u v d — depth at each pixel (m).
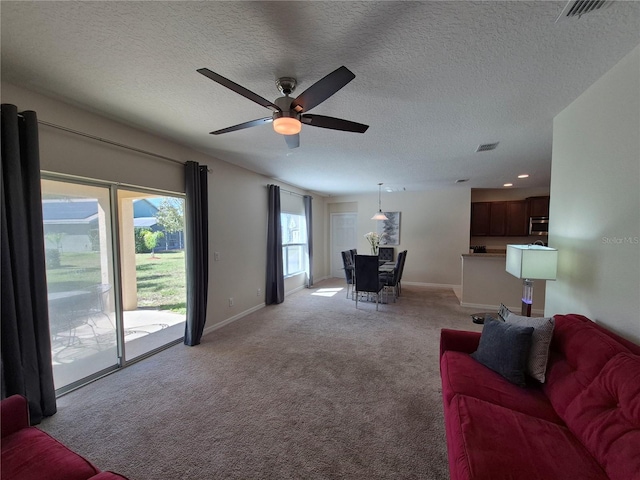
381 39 1.49
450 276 6.80
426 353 3.08
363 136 3.01
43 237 2.05
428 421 1.97
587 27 1.40
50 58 1.64
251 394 2.32
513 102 2.22
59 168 2.21
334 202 7.98
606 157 1.78
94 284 2.61
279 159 3.98
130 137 2.73
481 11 1.29
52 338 2.34
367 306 5.03
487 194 7.06
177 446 1.77
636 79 1.54
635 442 1.00
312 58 1.66
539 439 1.23
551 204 2.52
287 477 1.54
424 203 6.97
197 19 1.34
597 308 1.86
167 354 3.09
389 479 1.52
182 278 3.64
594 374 1.34
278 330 3.82
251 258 4.69
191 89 2.02
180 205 3.57
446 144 3.30
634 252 1.54
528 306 2.60
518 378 1.69
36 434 1.32
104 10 1.27
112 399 2.26
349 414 2.05
